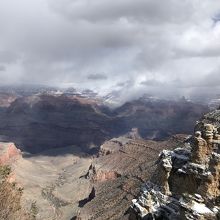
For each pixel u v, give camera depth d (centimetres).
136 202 6962
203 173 5725
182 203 5628
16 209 7950
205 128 6034
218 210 5306
